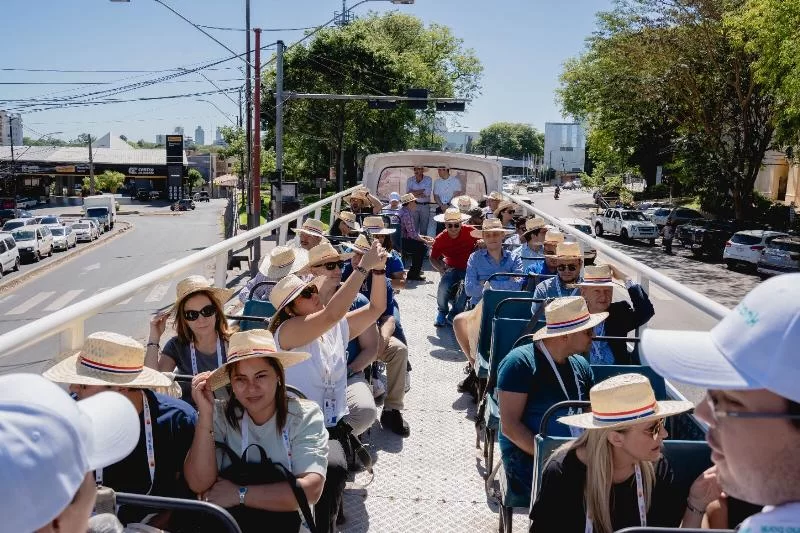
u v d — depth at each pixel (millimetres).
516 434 3637
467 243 8375
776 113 31438
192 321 3727
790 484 1294
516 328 4730
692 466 2857
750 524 1268
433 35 68500
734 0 32625
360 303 4992
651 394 2596
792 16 24688
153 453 2756
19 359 3654
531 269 7047
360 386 4609
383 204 14438
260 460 2873
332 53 52812
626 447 2600
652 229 39625
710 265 31125
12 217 70188
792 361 1271
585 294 4809
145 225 69125
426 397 6312
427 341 7980
